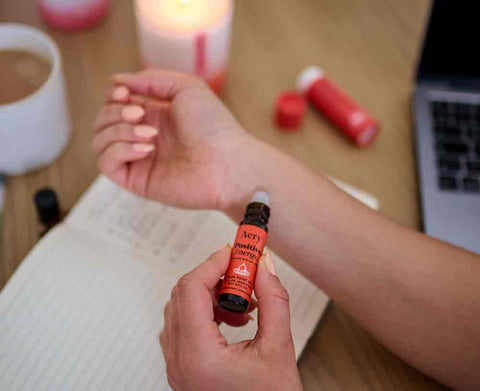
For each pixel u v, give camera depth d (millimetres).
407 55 701
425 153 626
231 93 666
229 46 660
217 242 579
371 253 535
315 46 699
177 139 572
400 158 643
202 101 566
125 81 579
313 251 544
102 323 540
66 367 524
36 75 600
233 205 564
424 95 654
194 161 563
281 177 557
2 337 532
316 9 722
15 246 583
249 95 667
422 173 618
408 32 716
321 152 641
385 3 733
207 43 603
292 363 477
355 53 698
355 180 630
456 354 518
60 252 563
